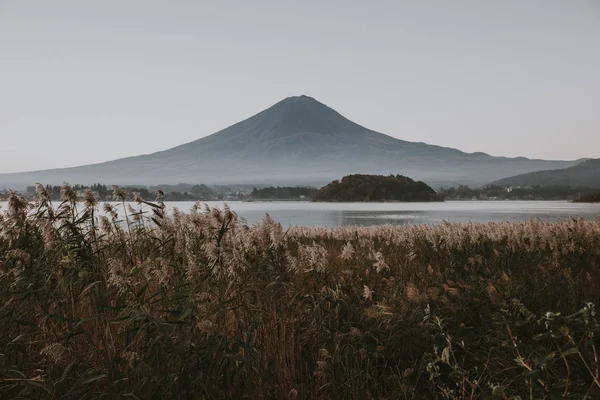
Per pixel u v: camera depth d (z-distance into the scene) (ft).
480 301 19.98
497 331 16.65
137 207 21.38
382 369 16.57
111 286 16.38
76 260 18.20
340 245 46.78
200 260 19.13
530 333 17.40
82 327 15.94
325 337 17.26
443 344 16.31
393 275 26.32
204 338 14.90
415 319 18.03
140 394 13.07
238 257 18.40
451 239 35.78
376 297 21.86
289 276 22.48
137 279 17.84
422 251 34.94
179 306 15.75
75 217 19.90
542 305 20.24
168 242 19.99
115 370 14.16
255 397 13.82
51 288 17.38
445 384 14.80
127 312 14.02
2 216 19.27
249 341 14.69
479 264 26.50
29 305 15.74
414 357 16.81
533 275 25.54
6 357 15.02
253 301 18.47
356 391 14.53
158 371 12.98
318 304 18.81
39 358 15.56
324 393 14.42
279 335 17.06
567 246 31.83
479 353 16.97
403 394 14.49
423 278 24.20
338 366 15.76
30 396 13.10
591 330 11.53
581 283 22.99
